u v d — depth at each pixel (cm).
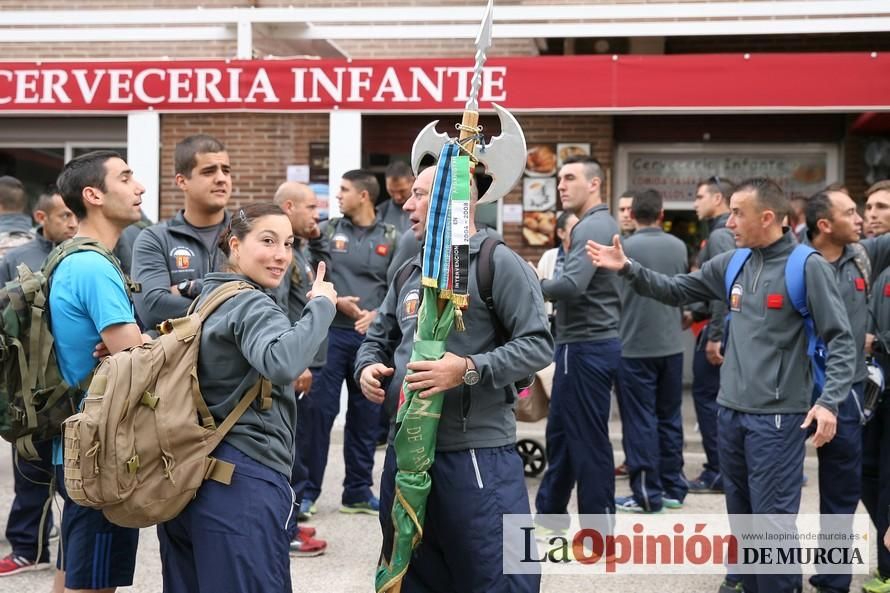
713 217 744
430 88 888
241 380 307
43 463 404
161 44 1140
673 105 865
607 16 880
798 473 438
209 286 320
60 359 353
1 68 920
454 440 333
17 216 676
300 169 1058
